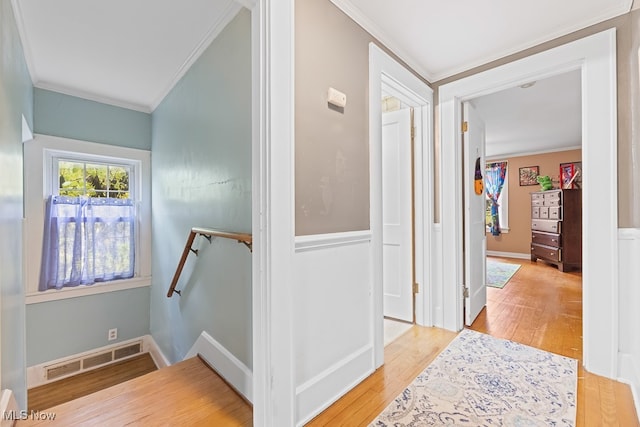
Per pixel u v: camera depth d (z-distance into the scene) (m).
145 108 3.39
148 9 1.85
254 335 1.31
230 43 1.83
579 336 2.30
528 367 1.85
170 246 2.81
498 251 6.43
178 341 2.60
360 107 1.77
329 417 1.43
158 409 1.55
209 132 2.07
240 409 1.55
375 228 1.85
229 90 1.83
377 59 1.89
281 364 1.28
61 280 2.87
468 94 2.37
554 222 4.86
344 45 1.67
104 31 2.06
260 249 1.28
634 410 1.43
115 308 3.19
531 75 2.06
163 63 2.48
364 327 1.78
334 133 1.59
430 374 1.78
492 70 2.23
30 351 2.71
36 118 2.75
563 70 1.96
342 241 1.62
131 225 3.33
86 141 3.01
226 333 1.84
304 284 1.43
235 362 1.72
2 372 1.25
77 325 2.96
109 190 3.25
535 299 3.29
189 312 2.38
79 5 1.80
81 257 3.00
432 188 2.52
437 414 1.42
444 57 2.25
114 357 3.18
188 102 2.43
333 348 1.57
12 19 1.72
